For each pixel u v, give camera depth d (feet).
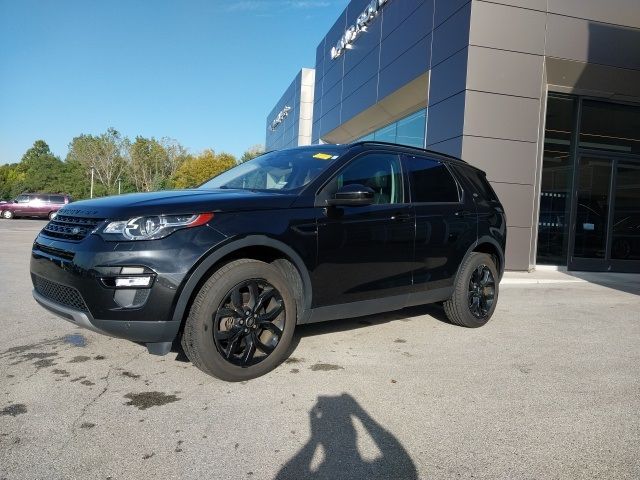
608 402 10.68
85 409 9.45
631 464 8.11
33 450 7.91
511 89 31.94
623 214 37.37
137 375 11.24
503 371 12.49
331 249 12.25
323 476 7.48
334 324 16.58
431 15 36.52
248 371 10.91
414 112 44.78
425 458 8.11
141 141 197.06
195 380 11.03
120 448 8.06
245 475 7.43
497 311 20.39
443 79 34.35
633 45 33.78
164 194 11.53
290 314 11.54
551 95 35.50
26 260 31.78
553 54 32.42
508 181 32.32
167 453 7.95
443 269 15.44
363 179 13.52
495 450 8.44
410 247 14.23
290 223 11.48
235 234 10.50
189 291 9.93
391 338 15.14
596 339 16.05
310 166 13.30
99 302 9.65
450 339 15.30
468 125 31.50
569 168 36.27
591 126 36.37
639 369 13.03
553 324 18.10
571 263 36.17
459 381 11.65
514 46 31.78
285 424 9.11
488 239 17.15
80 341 13.66
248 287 10.86
